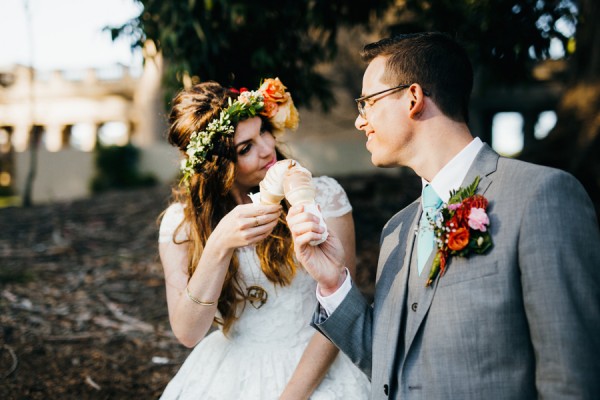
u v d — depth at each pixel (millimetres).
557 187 1444
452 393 1479
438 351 1512
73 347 3998
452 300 1509
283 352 2154
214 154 2094
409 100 1627
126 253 6320
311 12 4828
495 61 4934
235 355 2186
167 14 4414
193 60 4469
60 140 23859
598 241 1418
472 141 1658
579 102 6207
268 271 2104
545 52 4734
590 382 1317
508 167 1562
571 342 1332
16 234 7293
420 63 1620
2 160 17922
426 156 1660
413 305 1630
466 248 1497
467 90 1672
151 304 4805
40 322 4406
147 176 14836
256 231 1851
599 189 5629
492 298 1454
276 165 1841
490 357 1450
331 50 5297
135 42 4652
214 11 4434
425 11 5141
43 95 23328
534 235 1411
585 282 1363
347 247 2162
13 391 3406
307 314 2195
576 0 5820
